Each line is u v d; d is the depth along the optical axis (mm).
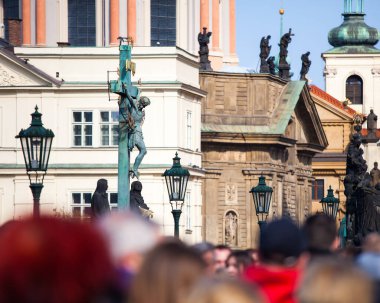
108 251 17016
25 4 181375
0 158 143625
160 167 144875
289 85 185750
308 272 20234
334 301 19062
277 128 178375
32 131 70062
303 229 29609
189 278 19188
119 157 73312
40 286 16625
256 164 177000
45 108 144750
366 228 126688
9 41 173500
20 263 16609
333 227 29469
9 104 144750
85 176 143625
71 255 16734
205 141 172500
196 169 154000
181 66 151000
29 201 142875
